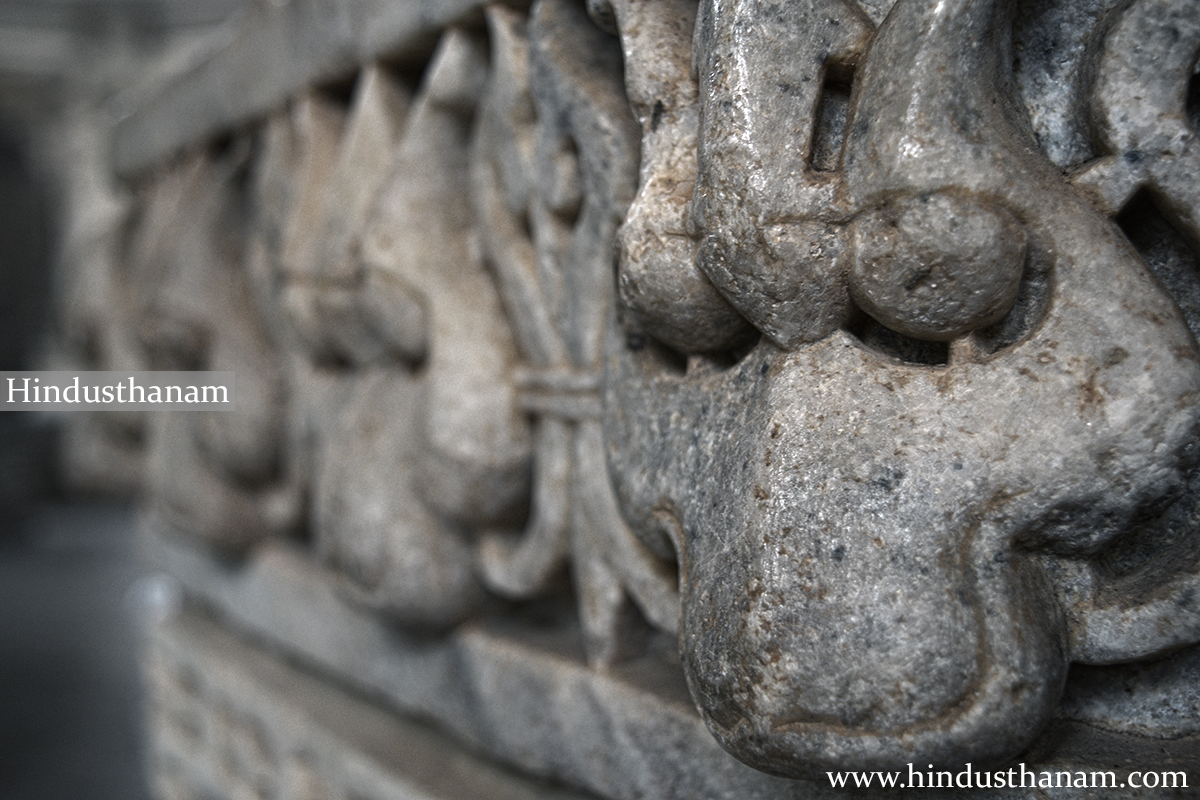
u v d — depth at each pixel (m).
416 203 0.70
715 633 0.50
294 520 0.85
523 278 0.64
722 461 0.52
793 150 0.50
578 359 0.61
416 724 0.76
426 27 0.69
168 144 1.03
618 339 0.57
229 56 0.88
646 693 0.61
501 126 0.64
